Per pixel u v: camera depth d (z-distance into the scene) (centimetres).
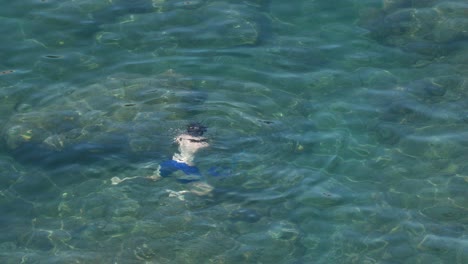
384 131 2352
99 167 2180
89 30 2855
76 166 2189
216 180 2111
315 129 2348
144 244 1911
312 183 2125
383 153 2259
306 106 2461
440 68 2653
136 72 2625
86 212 2027
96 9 2975
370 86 2567
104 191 2092
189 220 1981
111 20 2912
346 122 2389
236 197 2056
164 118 2362
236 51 2734
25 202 2075
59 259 1869
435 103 2475
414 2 3009
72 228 1975
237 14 2948
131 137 2286
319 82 2584
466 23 2869
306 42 2802
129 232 1952
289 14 2966
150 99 2462
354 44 2792
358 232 1967
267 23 2906
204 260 1862
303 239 1939
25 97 2491
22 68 2645
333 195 2088
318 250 1911
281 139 2286
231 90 2527
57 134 2312
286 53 2733
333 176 2159
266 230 1959
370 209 2044
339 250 1912
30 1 3028
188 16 2934
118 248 1902
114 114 2391
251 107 2434
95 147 2253
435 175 2172
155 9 2977
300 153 2238
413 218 2016
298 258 1880
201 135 2262
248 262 1861
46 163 2211
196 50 2739
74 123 2358
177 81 2562
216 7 2995
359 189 2117
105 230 1959
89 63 2673
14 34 2830
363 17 2944
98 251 1895
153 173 2142
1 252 1898
